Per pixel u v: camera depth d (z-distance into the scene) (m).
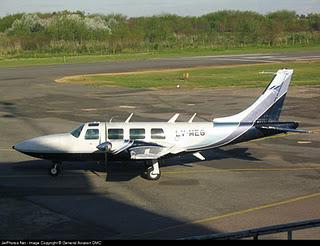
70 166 31.56
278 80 30.70
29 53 155.25
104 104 60.19
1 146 37.81
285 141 39.78
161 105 58.94
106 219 21.81
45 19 180.38
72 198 24.97
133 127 29.31
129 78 88.50
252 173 30.00
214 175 29.55
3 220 21.61
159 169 29.81
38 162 32.81
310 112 52.88
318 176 29.28
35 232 20.11
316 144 38.59
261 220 21.66
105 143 27.88
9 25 199.00
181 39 187.25
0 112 54.59
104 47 164.38
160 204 24.02
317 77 84.81
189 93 69.56
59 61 131.25
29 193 25.86
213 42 186.12
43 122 48.31
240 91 70.69
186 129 29.66
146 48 170.00
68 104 60.41
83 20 176.75
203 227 20.83
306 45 183.50
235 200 24.61
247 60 123.00
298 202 24.25
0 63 129.00
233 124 30.16
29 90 74.25
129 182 28.03
